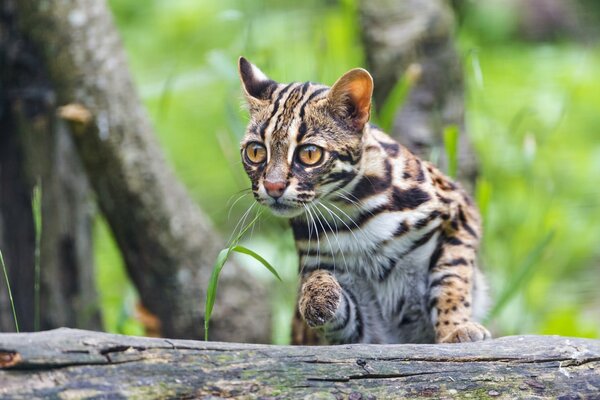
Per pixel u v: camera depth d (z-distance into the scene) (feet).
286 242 35.01
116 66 32.14
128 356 17.08
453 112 35.68
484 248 35.29
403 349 18.88
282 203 23.44
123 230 33.55
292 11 53.31
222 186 48.93
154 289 34.22
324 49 37.27
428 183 25.03
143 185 32.65
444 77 35.50
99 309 35.01
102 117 31.76
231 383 17.49
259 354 17.99
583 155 49.80
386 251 24.61
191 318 34.12
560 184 47.91
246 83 25.30
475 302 26.94
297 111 23.79
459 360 18.89
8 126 33.37
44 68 32.53
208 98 53.72
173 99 53.52
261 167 23.93
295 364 18.04
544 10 61.21
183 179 48.49
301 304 23.65
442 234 24.95
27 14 31.55
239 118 36.88
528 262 30.27
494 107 50.57
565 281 43.78
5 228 33.58
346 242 24.56
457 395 18.49
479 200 30.71
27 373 16.38
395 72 35.37
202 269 34.04
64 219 34.01
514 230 40.91
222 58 34.19
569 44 61.16
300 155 23.53
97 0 32.07
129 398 16.72
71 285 34.37
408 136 34.99
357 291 25.29
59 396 16.31
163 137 50.60
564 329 35.37
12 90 33.01
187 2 58.13
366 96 23.80
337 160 23.68
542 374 19.01
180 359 17.40
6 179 33.60
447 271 24.75
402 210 24.41
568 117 52.75
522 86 54.08
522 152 41.01
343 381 18.12
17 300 33.81
